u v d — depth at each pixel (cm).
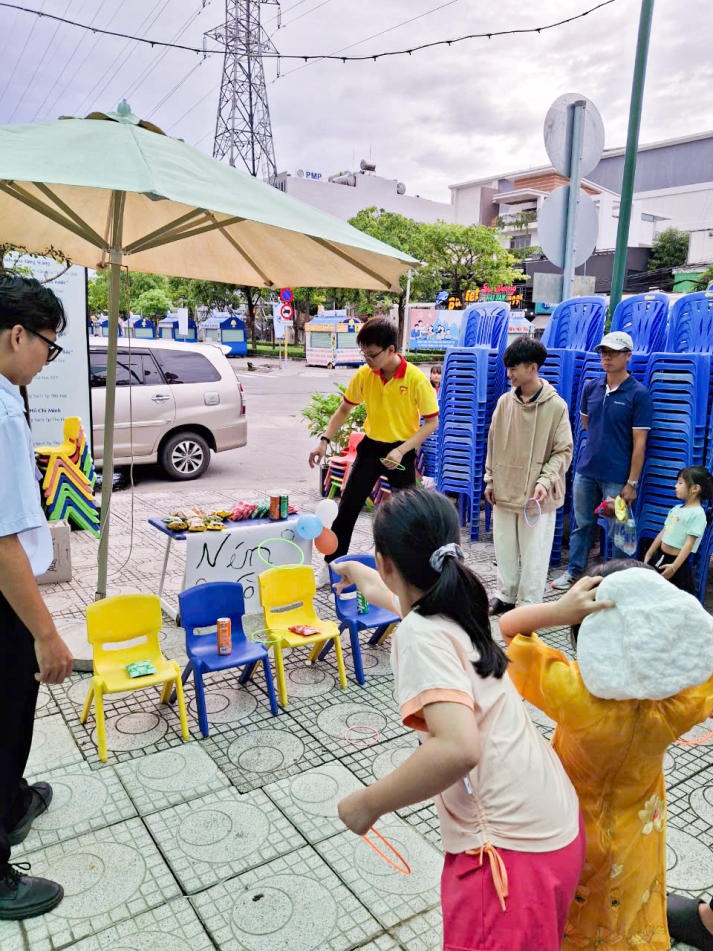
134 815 268
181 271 466
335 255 376
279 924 219
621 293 595
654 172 5481
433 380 930
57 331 216
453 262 3338
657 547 464
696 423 506
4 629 216
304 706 355
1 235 414
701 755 325
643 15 529
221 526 443
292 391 2261
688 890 238
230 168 322
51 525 513
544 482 427
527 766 148
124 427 833
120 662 325
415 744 322
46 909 221
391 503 160
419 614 152
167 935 214
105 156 260
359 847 254
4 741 222
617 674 152
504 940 139
